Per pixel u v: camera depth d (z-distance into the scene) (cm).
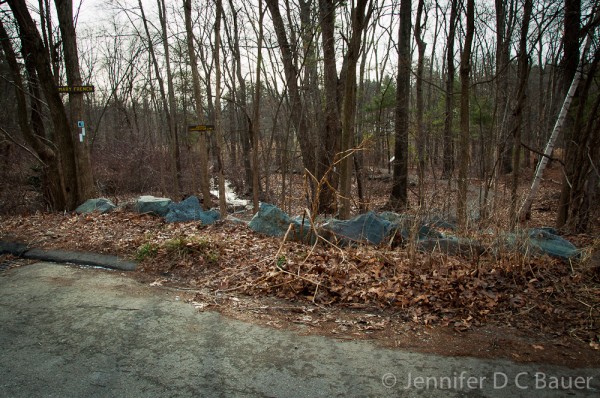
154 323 375
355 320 382
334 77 1078
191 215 745
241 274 488
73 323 375
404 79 1286
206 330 362
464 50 691
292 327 369
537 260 471
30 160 1058
